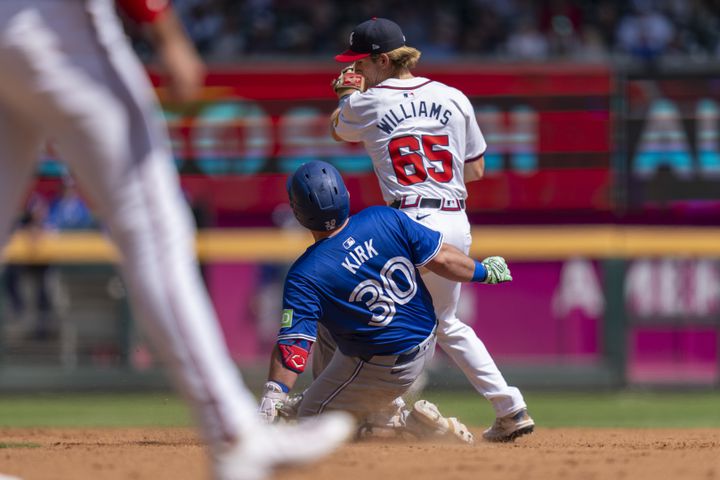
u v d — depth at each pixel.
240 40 55.22
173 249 9.56
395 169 18.48
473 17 56.56
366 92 18.73
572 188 41.66
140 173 9.40
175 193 9.70
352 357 17.64
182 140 41.94
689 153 41.44
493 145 41.69
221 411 9.74
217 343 9.77
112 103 9.27
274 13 55.91
